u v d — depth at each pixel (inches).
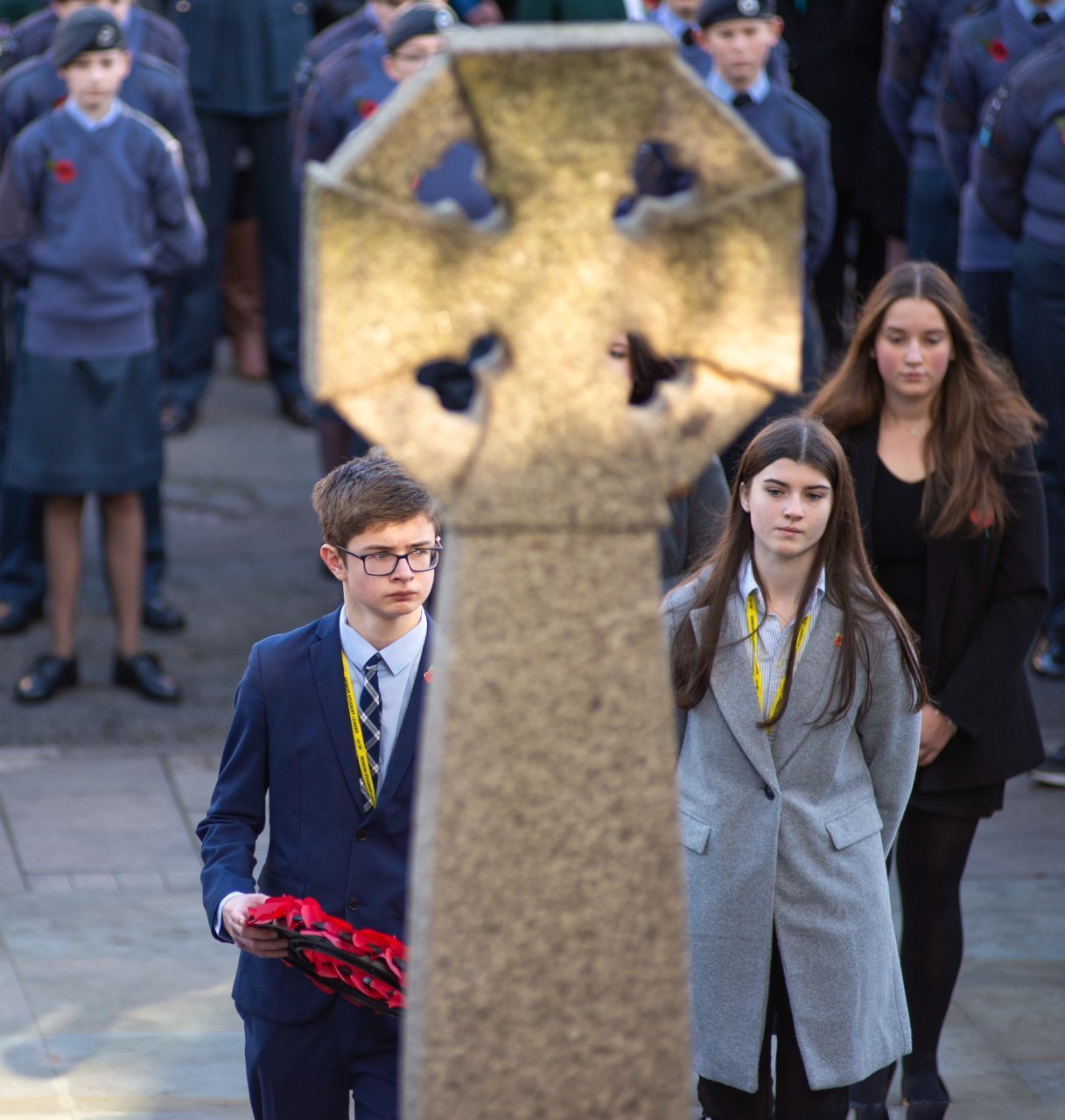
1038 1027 492.4
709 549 420.5
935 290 416.2
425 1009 198.7
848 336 518.9
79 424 690.2
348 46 776.9
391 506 301.1
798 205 191.5
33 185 677.9
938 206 815.7
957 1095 454.0
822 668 350.9
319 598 843.4
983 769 419.2
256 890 310.8
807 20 889.5
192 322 1056.2
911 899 431.5
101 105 677.9
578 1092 202.2
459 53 178.9
